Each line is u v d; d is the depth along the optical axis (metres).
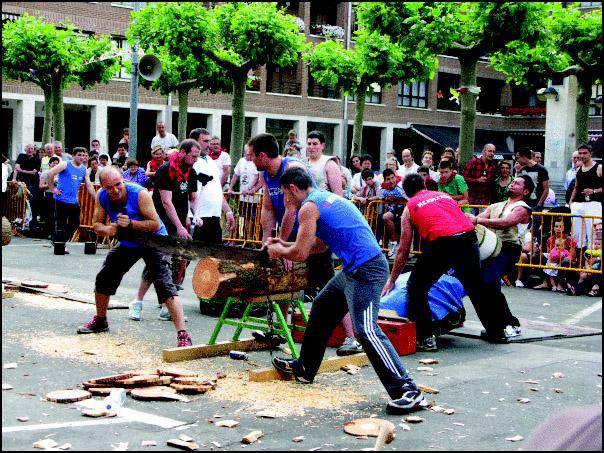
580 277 12.26
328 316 6.16
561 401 5.95
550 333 8.73
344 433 5.04
